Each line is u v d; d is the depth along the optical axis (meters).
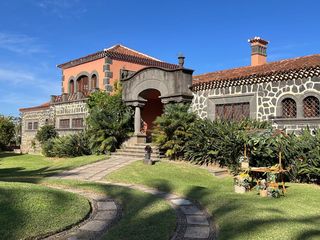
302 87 14.88
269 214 7.48
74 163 17.19
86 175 13.91
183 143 16.94
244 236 6.20
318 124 13.73
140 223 7.14
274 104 15.79
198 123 16.39
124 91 22.06
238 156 13.94
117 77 26.12
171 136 17.38
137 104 21.19
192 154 16.19
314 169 11.59
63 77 30.33
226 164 14.66
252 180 11.14
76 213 7.76
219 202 8.90
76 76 28.59
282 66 17.06
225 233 6.52
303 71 14.64
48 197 8.37
